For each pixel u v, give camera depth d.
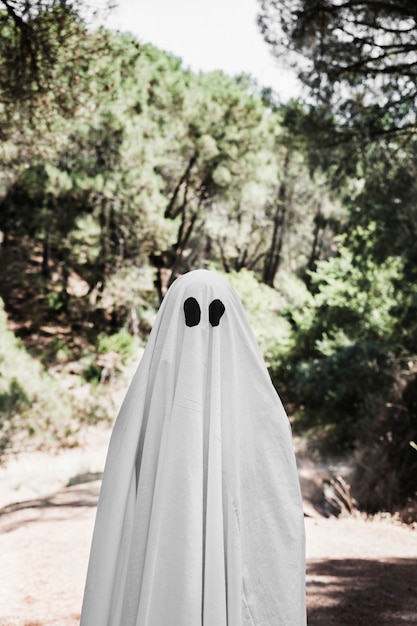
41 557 5.95
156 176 24.72
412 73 9.70
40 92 7.59
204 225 30.92
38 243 27.91
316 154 11.48
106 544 1.98
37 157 8.97
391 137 10.75
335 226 15.14
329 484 11.39
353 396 17.02
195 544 1.93
